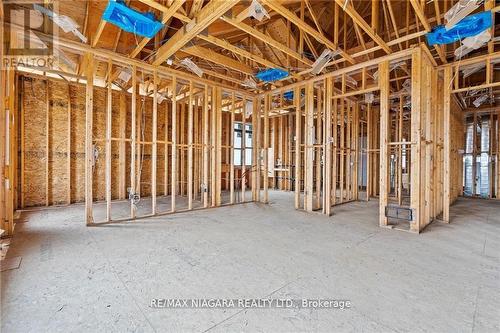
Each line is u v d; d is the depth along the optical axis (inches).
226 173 388.8
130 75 214.2
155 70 202.5
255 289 89.0
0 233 115.5
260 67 232.2
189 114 228.8
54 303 79.5
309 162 230.7
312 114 229.5
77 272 101.1
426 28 150.5
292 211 229.8
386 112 177.9
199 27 146.0
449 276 99.7
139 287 90.0
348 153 289.1
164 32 192.7
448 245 136.9
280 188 404.5
